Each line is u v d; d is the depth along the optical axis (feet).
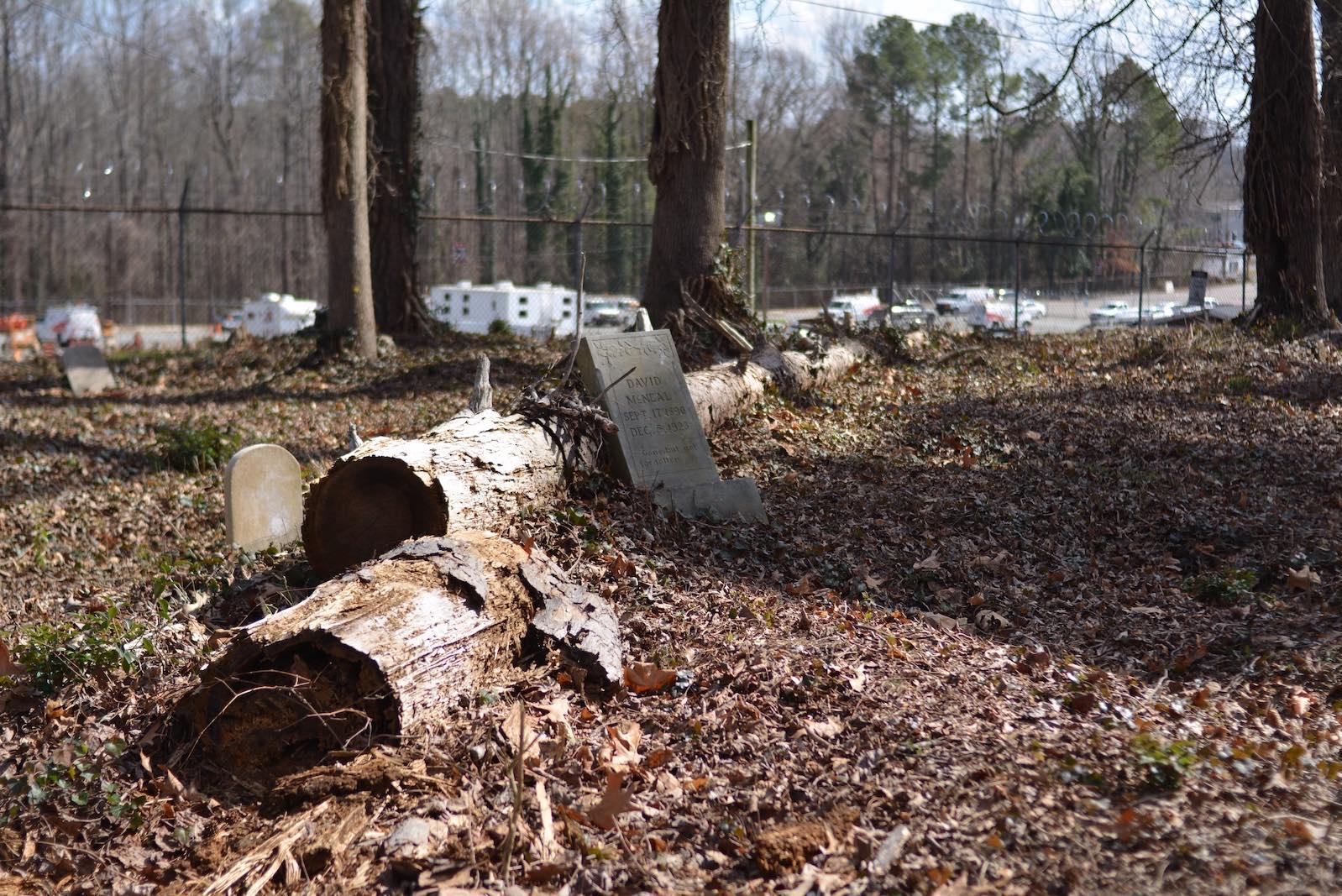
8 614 21.85
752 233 70.38
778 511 25.90
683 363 41.34
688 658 16.78
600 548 20.93
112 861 12.69
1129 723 14.62
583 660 16.01
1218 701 16.31
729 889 11.04
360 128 54.80
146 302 144.66
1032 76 61.93
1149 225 143.74
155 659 16.74
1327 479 30.14
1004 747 13.53
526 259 137.90
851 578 21.91
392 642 14.21
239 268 168.25
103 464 36.35
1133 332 63.36
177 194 177.88
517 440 22.48
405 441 21.43
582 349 25.82
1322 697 16.48
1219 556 24.21
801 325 50.08
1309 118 57.36
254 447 24.68
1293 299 58.59
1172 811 11.69
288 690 14.12
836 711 14.85
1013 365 48.55
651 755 13.85
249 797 13.80
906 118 183.83
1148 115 63.36
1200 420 36.63
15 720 15.57
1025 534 25.38
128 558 26.58
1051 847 11.18
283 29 208.23
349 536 20.58
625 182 146.61
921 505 26.91
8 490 33.12
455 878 11.53
